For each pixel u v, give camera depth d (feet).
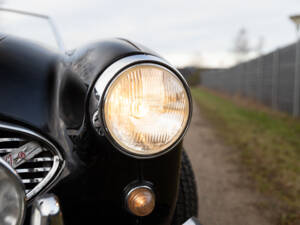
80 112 1.69
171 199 1.92
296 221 4.01
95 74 1.65
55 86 1.90
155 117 1.64
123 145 1.59
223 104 22.59
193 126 12.01
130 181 1.74
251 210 4.36
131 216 1.81
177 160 1.89
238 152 7.54
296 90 13.48
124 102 1.59
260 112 16.14
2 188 1.39
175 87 1.67
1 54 1.81
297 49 13.46
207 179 5.61
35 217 1.45
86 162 1.67
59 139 1.67
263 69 19.19
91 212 1.71
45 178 1.60
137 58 1.62
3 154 1.58
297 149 7.61
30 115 1.63
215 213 4.25
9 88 1.66
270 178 5.61
